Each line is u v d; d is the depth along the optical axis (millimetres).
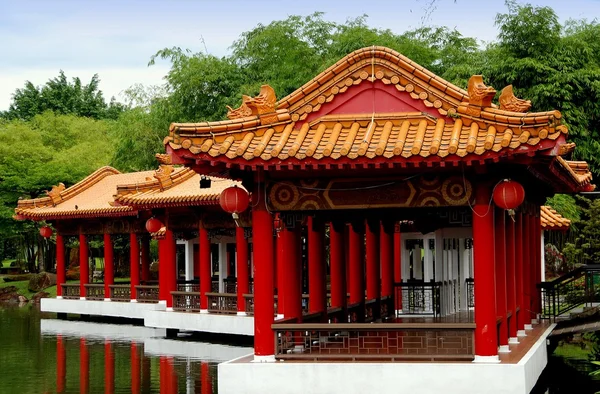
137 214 42438
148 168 59562
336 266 23859
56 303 48188
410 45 48469
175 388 23203
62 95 95000
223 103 51906
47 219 48500
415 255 32750
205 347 32125
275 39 52781
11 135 69875
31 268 73875
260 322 18234
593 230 42125
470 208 18266
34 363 28734
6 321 46000
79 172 66750
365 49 18281
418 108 18016
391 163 16859
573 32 48688
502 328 19719
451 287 31297
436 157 16625
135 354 30531
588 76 41906
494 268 17703
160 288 40781
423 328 17734
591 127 43531
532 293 29000
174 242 37906
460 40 52094
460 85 43844
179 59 55062
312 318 21141
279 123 18188
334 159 16953
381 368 17484
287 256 20406
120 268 69750
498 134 16906
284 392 17734
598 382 24469
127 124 61469
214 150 17281
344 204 18328
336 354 17969
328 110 18297
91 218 46562
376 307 28125
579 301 28203
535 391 21375
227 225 34688
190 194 35156
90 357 30000
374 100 18234
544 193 28297
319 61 51125
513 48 43594
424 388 17297
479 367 17188
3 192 67062
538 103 42125
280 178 18562
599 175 43188
